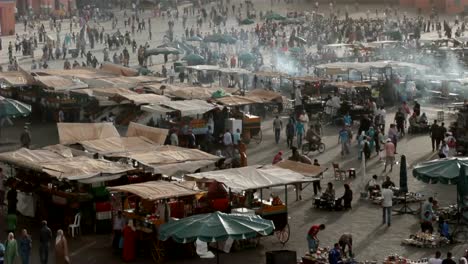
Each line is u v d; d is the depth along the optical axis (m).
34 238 41.00
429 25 136.62
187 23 148.00
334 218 43.62
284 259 34.56
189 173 43.31
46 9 167.38
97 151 46.22
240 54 98.69
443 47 102.12
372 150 58.31
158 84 73.25
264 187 39.44
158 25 147.12
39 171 42.50
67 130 49.66
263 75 82.81
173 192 37.88
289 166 43.38
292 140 61.41
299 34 125.12
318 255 35.97
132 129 50.78
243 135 62.50
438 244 38.91
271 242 40.03
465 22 142.25
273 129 67.12
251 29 136.50
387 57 100.75
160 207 37.94
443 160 42.81
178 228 33.16
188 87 70.00
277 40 117.44
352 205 46.06
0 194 45.44
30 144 61.94
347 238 36.41
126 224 38.50
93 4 180.25
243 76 85.12
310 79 79.00
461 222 41.44
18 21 160.62
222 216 33.66
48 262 37.56
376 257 37.44
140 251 38.31
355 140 63.47
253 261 37.28
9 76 73.19
